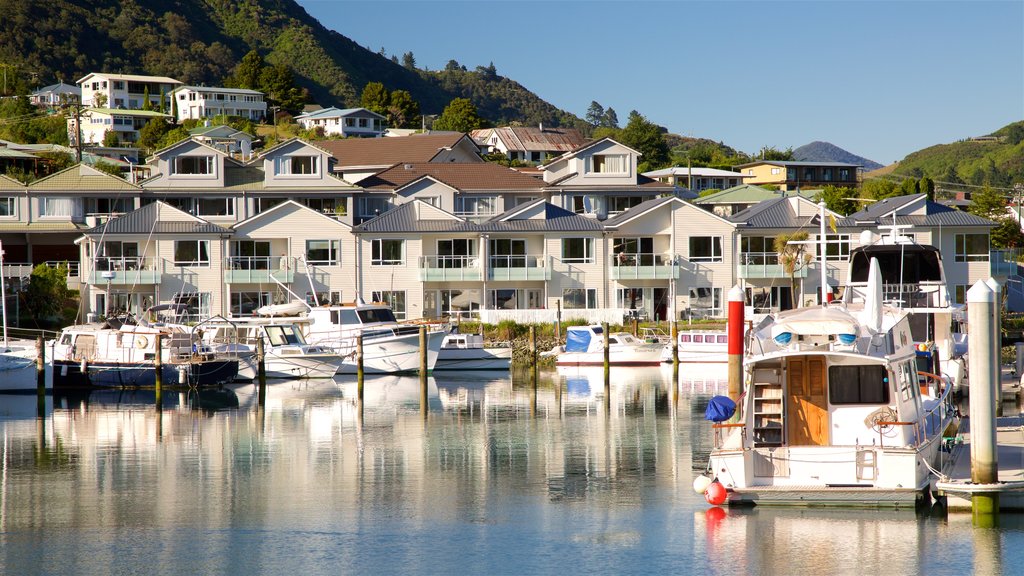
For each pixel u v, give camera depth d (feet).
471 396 175.01
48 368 182.29
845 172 576.20
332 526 89.04
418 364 209.77
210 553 81.92
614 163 325.42
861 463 87.15
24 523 90.48
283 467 112.78
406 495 99.35
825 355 89.30
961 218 267.39
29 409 161.27
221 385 189.06
